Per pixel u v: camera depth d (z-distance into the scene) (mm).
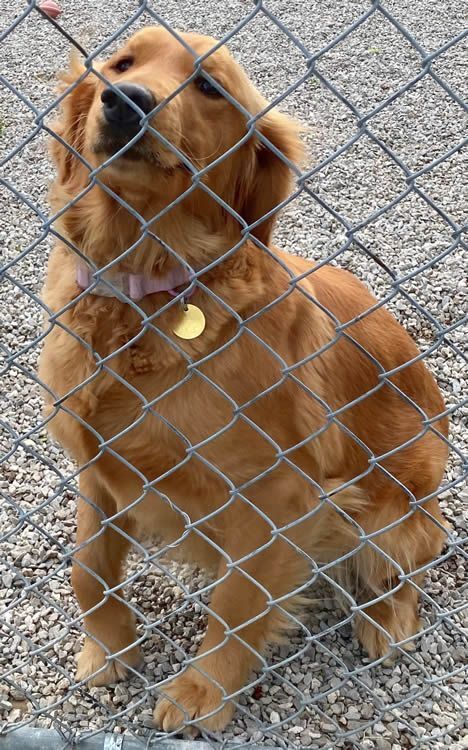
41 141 2178
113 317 739
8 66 2695
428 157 2164
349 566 1045
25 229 1807
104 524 679
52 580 1021
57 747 740
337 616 1015
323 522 935
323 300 930
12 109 2369
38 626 962
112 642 889
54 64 2701
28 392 1340
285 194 827
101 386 757
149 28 744
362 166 2121
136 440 774
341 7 3359
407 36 418
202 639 951
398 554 992
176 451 771
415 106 2447
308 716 872
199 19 3213
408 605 989
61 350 771
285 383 818
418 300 1600
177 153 482
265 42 2990
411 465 1011
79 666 898
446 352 1465
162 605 999
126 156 635
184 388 750
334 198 1973
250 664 894
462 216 1892
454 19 3174
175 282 734
